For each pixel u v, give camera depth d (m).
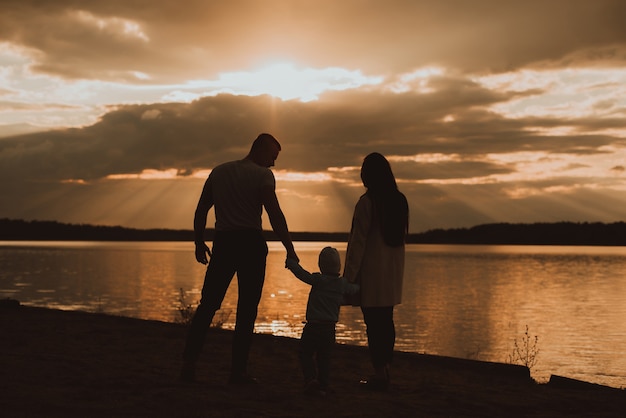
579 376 22.62
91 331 8.47
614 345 33.16
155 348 7.31
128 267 122.56
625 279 104.00
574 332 39.44
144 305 47.22
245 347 5.43
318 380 5.21
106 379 5.27
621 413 5.11
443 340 34.69
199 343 5.45
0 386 4.77
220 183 5.57
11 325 8.67
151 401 4.55
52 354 6.47
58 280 80.56
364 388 5.70
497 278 104.75
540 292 75.19
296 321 36.94
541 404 5.38
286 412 4.45
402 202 5.69
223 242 5.51
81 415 4.06
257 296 5.52
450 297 67.25
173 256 198.25
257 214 5.55
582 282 95.94
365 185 5.74
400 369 7.14
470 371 7.31
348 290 5.34
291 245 5.52
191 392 4.92
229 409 4.43
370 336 5.67
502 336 36.84
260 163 5.74
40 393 4.62
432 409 4.90
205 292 5.54
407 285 87.00
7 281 77.50
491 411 4.98
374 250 5.59
